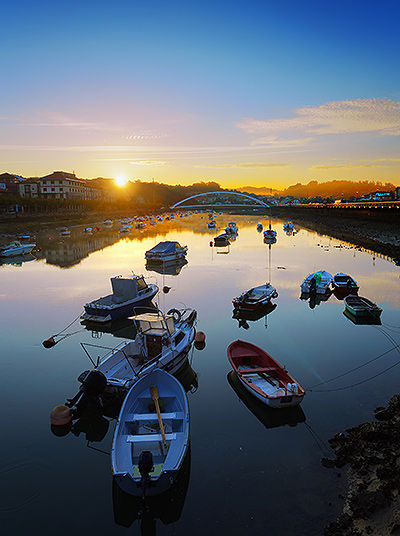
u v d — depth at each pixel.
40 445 10.70
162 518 8.09
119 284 23.31
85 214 113.38
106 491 8.95
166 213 180.75
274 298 25.70
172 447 9.41
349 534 7.25
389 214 72.69
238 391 13.38
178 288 29.08
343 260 41.66
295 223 111.38
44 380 14.42
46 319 21.98
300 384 13.64
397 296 25.80
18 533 7.74
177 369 14.66
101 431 11.71
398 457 9.15
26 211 93.12
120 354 14.30
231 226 78.25
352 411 11.84
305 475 9.06
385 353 16.30
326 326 19.98
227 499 8.39
